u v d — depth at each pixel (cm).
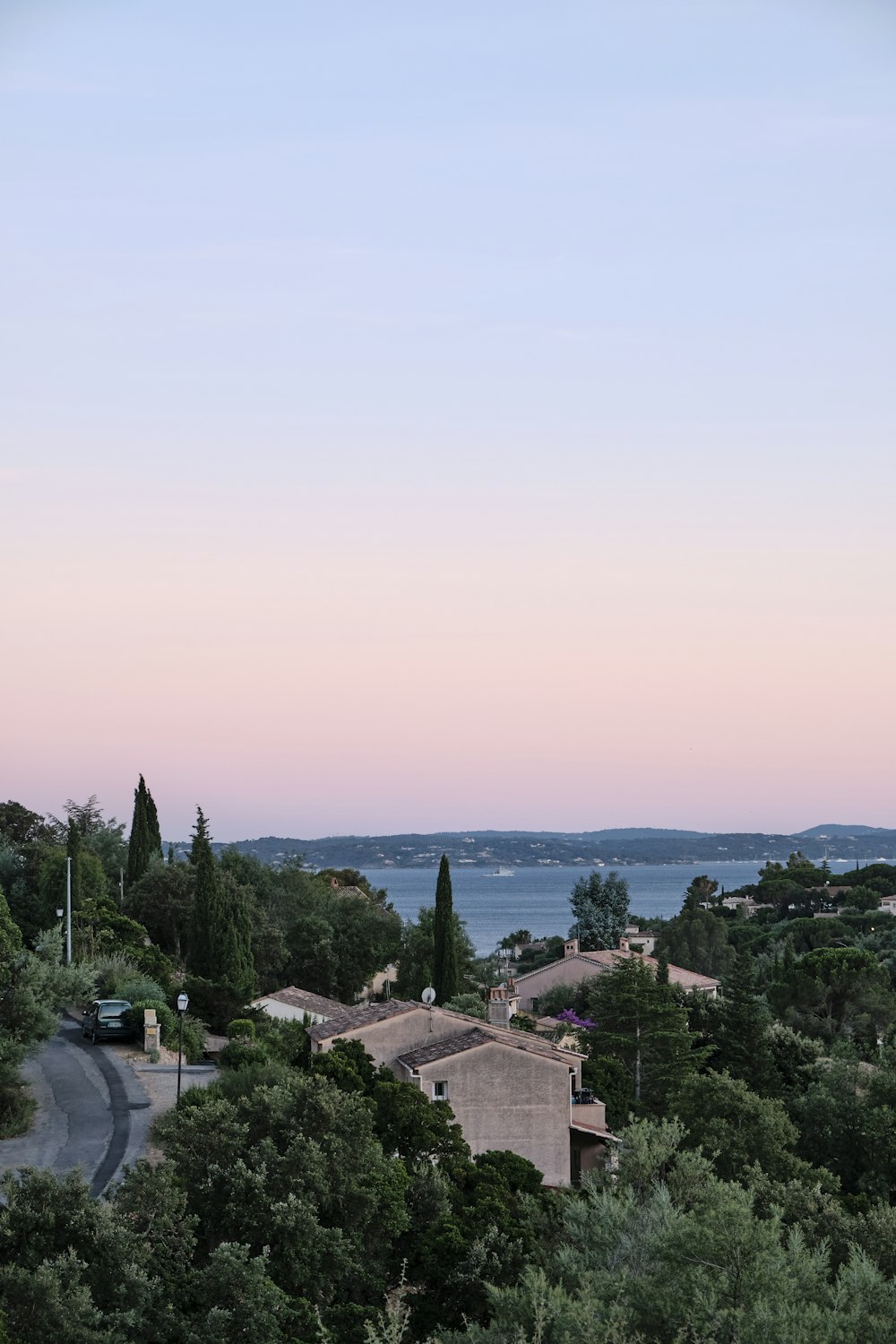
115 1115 4366
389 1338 2514
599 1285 2456
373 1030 4928
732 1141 4934
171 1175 2977
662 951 16000
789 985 10931
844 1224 3606
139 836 10231
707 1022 8512
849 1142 5856
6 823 11525
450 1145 3966
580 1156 4962
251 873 11531
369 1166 3325
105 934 7919
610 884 15712
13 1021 4219
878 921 19350
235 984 7881
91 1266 2628
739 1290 2347
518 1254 3152
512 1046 4684
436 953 8994
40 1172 2819
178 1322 2634
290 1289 2962
